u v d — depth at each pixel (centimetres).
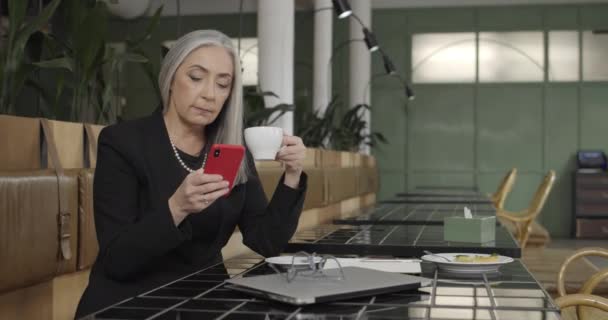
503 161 870
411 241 202
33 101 231
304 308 98
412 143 885
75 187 179
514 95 866
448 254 149
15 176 155
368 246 192
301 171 156
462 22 871
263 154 129
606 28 848
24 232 157
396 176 888
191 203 119
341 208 531
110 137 141
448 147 879
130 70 865
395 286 109
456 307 99
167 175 141
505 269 141
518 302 103
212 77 138
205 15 879
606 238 820
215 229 146
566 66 856
